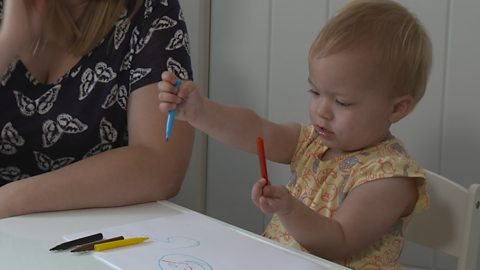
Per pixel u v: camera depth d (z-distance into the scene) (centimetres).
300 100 138
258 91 141
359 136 88
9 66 99
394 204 84
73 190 84
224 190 149
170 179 91
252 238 73
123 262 64
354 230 81
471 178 126
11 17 97
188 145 95
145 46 99
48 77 101
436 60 125
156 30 100
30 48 100
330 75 85
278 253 68
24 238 72
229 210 149
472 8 122
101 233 72
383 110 87
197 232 74
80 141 103
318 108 88
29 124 102
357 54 84
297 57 136
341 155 92
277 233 94
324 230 78
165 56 99
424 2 125
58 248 68
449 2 123
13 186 83
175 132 94
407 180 85
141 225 76
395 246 88
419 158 129
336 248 80
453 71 125
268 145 98
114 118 103
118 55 101
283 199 73
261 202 71
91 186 85
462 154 126
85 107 101
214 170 149
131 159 89
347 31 85
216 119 92
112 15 100
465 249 91
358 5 90
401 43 86
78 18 101
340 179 90
